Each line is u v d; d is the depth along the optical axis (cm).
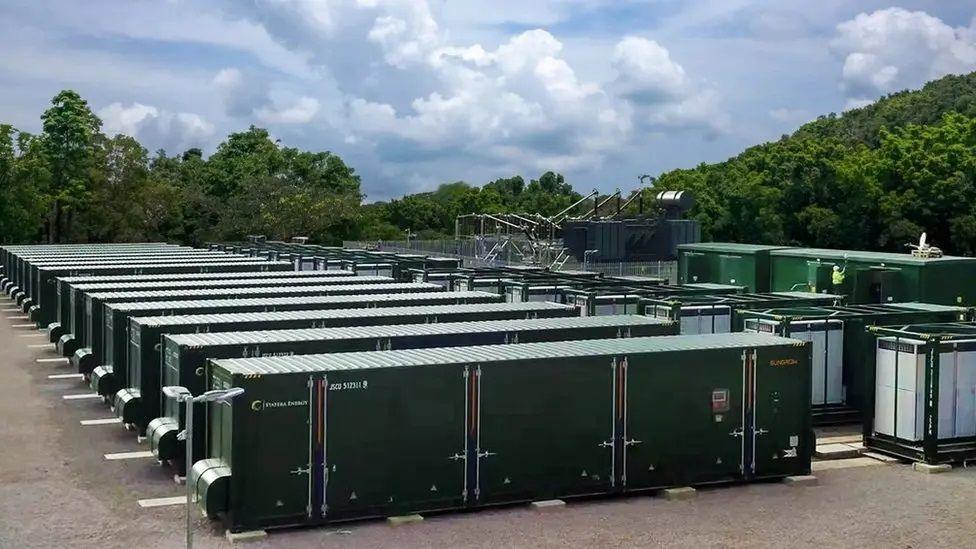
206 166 11338
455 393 1582
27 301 4403
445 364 1573
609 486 1686
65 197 8925
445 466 1581
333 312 2328
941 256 3198
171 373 1845
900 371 1975
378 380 1534
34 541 1463
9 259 5850
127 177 9331
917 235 6197
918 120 10112
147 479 1820
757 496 1723
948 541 1477
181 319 2150
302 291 2916
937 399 1903
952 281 2986
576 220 5250
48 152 9106
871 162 6612
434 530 1512
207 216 9769
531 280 3309
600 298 2773
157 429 1789
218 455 1551
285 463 1489
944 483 1820
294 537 1473
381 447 1540
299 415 1495
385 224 9738
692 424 1738
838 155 6756
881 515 1611
